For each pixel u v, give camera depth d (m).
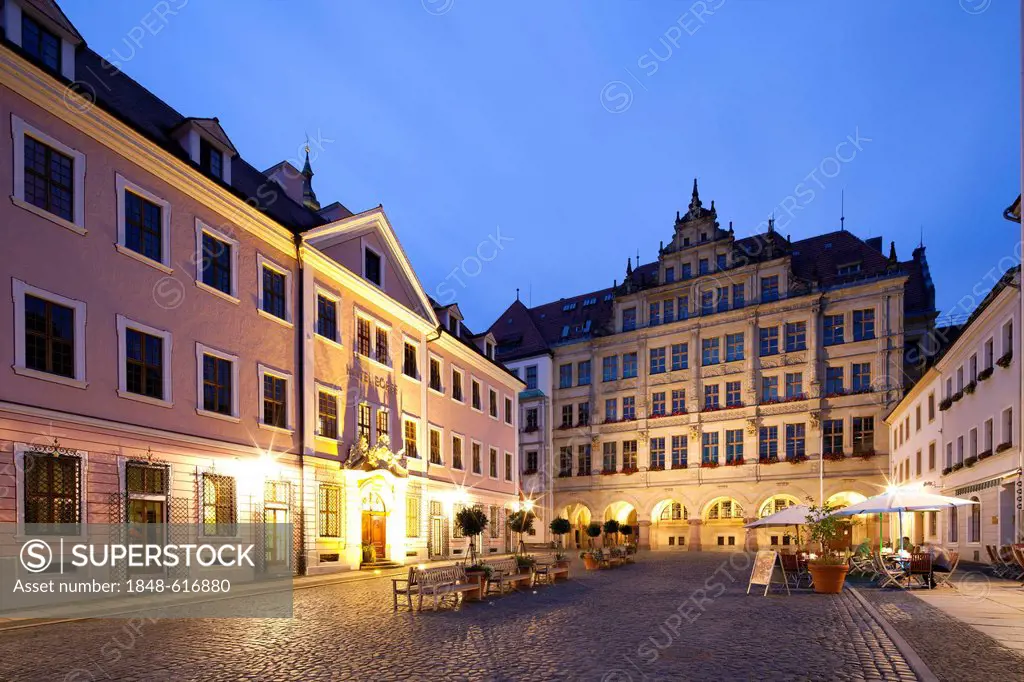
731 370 47.94
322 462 25.02
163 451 18.50
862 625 12.20
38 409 15.24
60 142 16.53
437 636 11.44
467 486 38.41
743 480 46.34
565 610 14.70
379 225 30.19
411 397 32.25
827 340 44.97
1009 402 23.72
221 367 21.25
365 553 27.05
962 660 9.12
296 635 11.57
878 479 42.16
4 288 14.97
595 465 53.22
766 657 9.55
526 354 58.00
